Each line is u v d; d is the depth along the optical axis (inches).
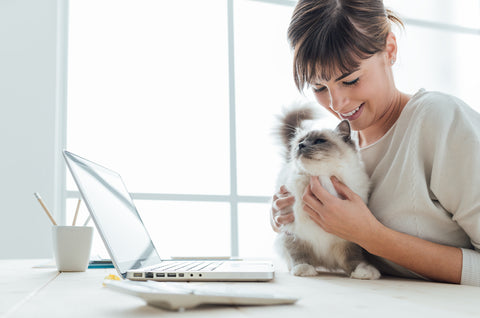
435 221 39.4
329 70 40.9
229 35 137.5
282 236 46.8
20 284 29.8
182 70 133.5
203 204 129.0
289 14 143.6
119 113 127.4
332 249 41.6
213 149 132.3
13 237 108.2
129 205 47.9
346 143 45.9
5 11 114.7
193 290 20.1
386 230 36.2
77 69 126.6
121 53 130.0
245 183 133.4
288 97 139.6
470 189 36.3
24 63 114.3
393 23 49.7
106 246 31.8
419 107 41.3
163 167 128.3
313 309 19.0
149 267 37.1
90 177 37.3
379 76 42.9
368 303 20.8
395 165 41.4
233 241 129.0
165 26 134.3
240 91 137.3
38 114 113.6
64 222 116.9
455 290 26.7
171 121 130.6
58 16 119.7
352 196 38.4
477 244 36.7
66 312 18.4
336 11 40.7
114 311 18.6
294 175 45.1
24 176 110.7
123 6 132.2
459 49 160.6
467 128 37.7
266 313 18.0
